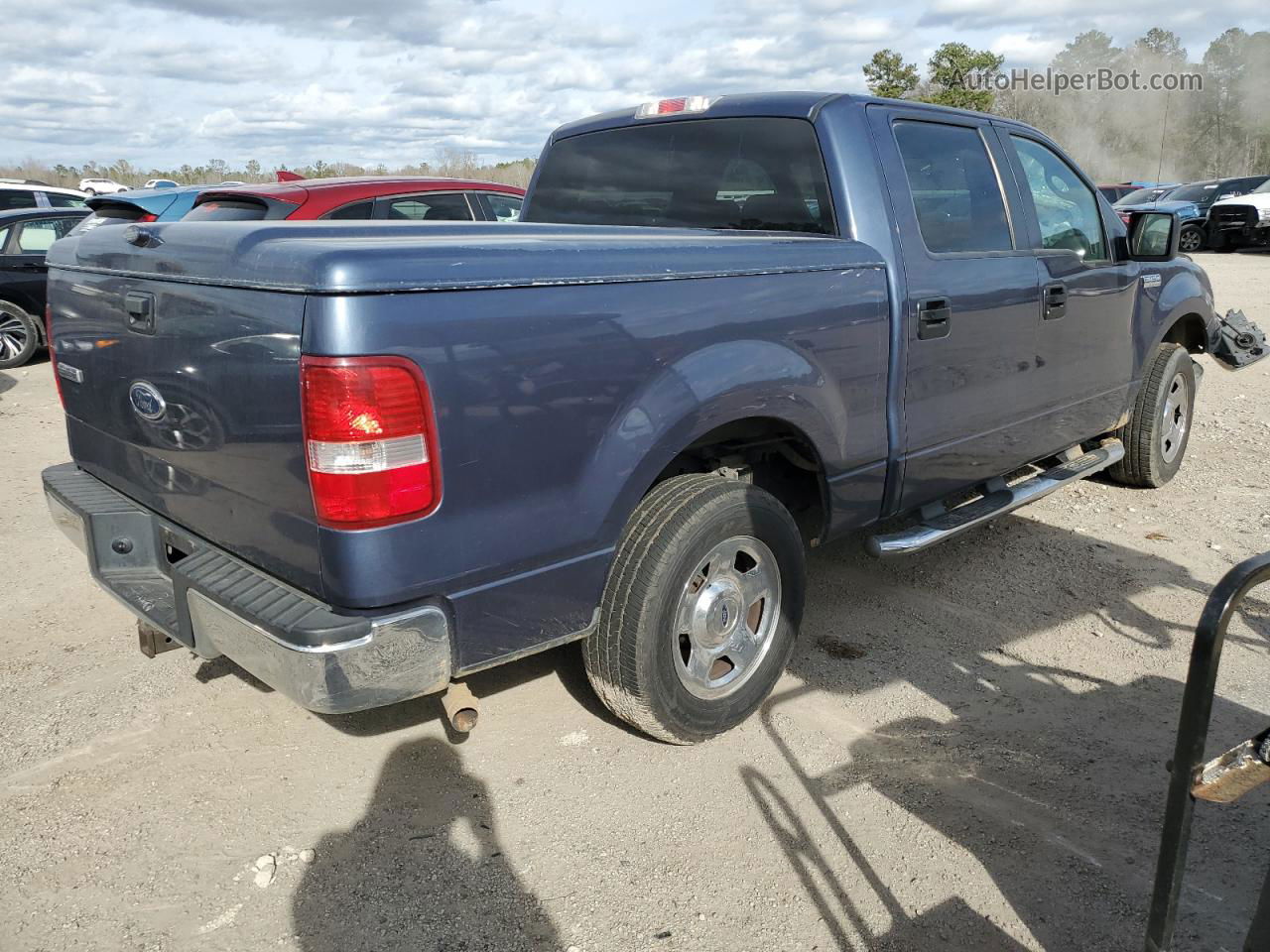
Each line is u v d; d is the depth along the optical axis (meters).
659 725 2.98
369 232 2.65
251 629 2.38
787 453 3.37
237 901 2.51
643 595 2.79
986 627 4.02
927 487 3.77
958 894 2.51
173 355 2.61
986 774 3.01
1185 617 4.08
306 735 3.25
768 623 3.24
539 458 2.48
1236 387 8.52
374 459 2.21
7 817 2.82
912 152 3.65
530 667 3.69
